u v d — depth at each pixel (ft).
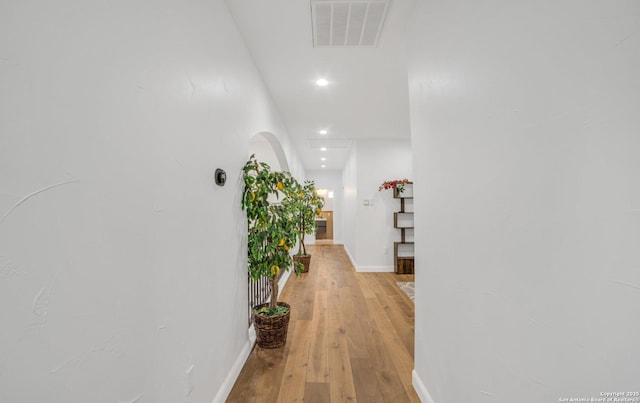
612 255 1.90
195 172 4.44
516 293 2.79
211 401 5.00
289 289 13.76
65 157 2.27
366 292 13.25
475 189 3.52
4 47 1.88
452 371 4.19
